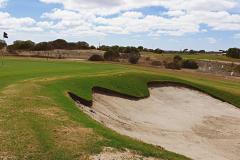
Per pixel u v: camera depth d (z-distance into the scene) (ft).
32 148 53.93
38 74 130.31
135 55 321.93
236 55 507.71
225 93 161.58
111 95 126.00
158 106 135.64
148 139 92.68
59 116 71.92
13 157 50.49
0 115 68.54
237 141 106.42
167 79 164.76
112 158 54.29
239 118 138.51
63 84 111.04
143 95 137.90
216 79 212.43
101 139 61.00
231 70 346.54
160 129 108.06
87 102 104.58
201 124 124.26
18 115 69.46
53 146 55.47
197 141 102.17
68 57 326.24
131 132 95.66
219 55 539.29
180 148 90.84
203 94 159.84
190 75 217.15
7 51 344.90
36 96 88.22
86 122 70.85
